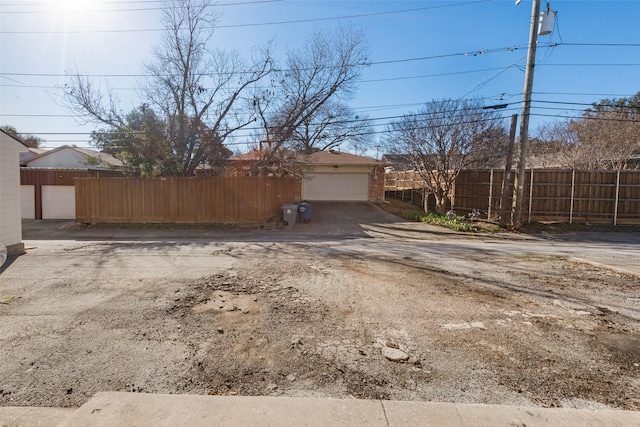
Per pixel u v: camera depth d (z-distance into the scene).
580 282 5.58
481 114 14.70
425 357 3.16
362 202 20.91
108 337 3.53
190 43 14.96
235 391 2.64
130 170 15.68
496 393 2.63
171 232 12.59
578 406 2.48
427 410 2.34
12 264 6.82
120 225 13.70
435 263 6.98
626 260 7.44
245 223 13.77
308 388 2.68
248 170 17.30
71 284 5.37
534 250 8.86
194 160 15.84
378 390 2.66
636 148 19.44
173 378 2.81
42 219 17.11
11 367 2.96
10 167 7.79
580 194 13.77
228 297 4.77
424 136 15.59
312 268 6.47
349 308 4.37
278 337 3.55
